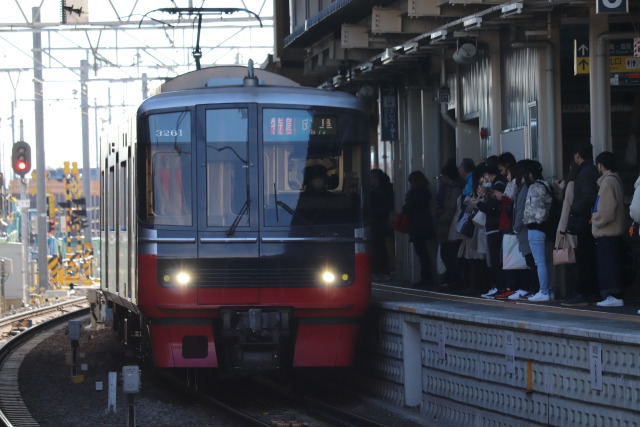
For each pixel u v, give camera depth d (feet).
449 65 147.43
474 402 88.58
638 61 106.52
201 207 103.14
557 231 100.48
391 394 106.11
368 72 160.97
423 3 123.54
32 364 138.82
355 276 104.12
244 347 103.30
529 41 116.06
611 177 94.32
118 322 150.10
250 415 102.83
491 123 131.03
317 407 104.68
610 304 95.61
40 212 281.54
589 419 72.49
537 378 78.84
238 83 109.60
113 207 130.93
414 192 140.15
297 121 105.09
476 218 114.73
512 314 88.63
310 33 164.14
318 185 104.78
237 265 102.53
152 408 106.93
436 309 96.22
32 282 290.15
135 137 106.83
